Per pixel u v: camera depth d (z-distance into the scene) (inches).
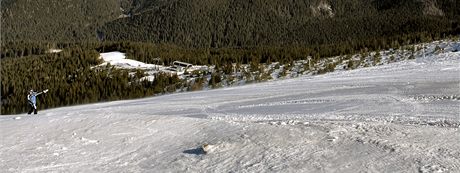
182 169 419.5
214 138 514.3
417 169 361.1
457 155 390.9
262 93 1294.3
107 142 542.9
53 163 471.8
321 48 3880.4
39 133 606.2
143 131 581.3
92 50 4581.7
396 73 1429.6
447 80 1115.9
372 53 2472.9
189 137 537.0
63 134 591.8
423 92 963.3
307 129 511.5
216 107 1047.0
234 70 2524.6
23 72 4067.4
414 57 2102.6
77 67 4005.9
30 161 481.7
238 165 412.8
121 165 455.8
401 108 757.3
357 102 889.5
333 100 955.3
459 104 756.6
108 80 2918.3
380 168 371.6
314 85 1355.8
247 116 776.9
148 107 1167.0
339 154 416.5
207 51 4955.7
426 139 446.9
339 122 555.5
